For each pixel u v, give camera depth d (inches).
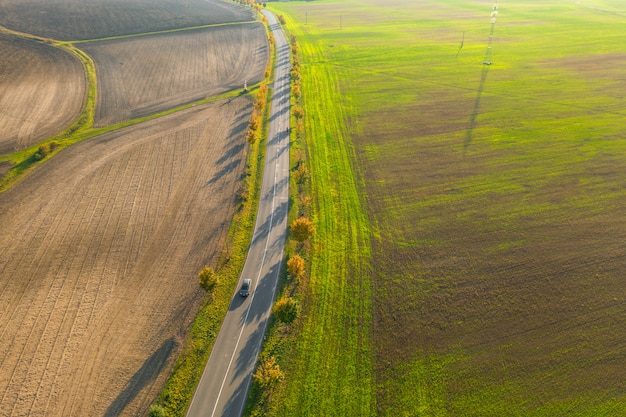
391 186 2615.7
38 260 1994.3
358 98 4015.8
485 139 3169.3
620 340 1640.0
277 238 2155.5
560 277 1923.0
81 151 2925.7
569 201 2437.3
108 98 3843.5
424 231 2220.7
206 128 3309.5
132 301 1790.1
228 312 1740.9
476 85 4303.6
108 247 2078.0
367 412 1406.3
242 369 1526.8
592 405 1427.2
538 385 1486.2
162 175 2672.2
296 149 3014.3
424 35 6550.2
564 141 3102.9
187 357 1560.0
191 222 2257.6
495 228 2231.8
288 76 4559.5
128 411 1396.4
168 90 4094.5
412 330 1681.8
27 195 2448.3
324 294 1839.3
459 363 1557.6
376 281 1915.6
